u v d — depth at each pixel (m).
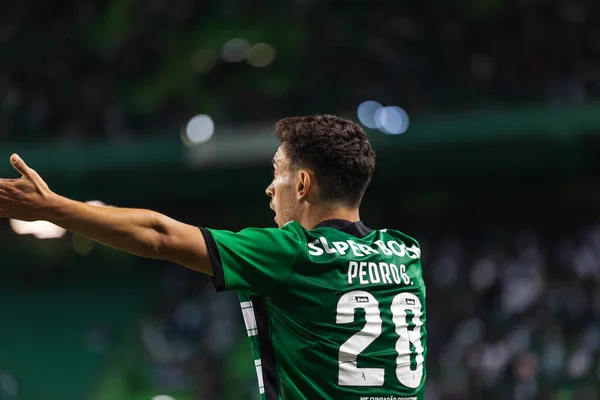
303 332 9.02
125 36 71.06
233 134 60.91
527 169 62.91
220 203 70.62
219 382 60.69
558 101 61.66
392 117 59.97
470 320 59.53
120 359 67.06
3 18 73.81
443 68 65.38
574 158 60.44
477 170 62.97
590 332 55.66
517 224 66.38
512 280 60.69
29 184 8.08
